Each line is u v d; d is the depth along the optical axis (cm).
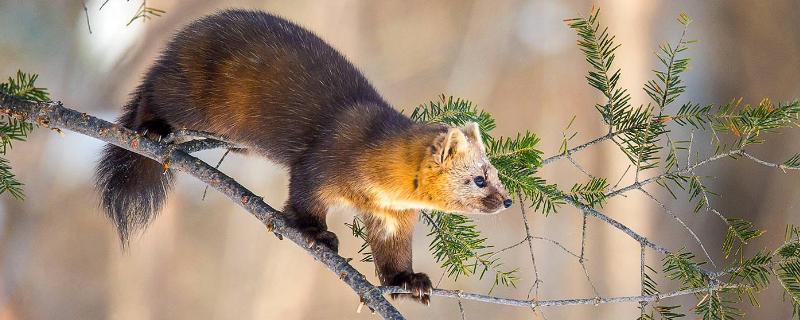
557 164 2153
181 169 605
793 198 2025
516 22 2216
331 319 1953
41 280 1880
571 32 2180
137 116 733
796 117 602
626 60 2047
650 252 2022
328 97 691
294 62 709
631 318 1992
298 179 659
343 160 649
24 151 1881
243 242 1961
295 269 1958
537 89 2206
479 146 631
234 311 1950
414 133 644
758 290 572
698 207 602
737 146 603
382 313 541
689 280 584
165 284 1941
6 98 559
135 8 1861
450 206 638
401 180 639
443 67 2205
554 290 1989
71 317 1889
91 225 1917
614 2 2064
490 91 2217
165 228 1923
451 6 2209
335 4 2073
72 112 589
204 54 717
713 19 2153
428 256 1888
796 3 2112
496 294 1922
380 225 670
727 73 2141
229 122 713
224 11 758
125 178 729
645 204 2028
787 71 2120
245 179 1902
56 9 1866
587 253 2022
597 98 2155
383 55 2183
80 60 1869
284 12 2047
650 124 604
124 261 1920
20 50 1852
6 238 1858
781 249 569
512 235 1988
